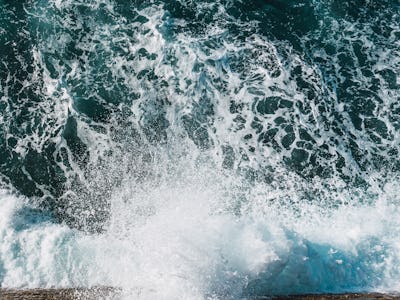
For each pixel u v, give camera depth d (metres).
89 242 7.18
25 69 9.24
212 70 9.11
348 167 8.38
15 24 9.73
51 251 7.01
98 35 9.58
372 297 6.44
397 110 8.97
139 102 8.85
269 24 9.94
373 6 10.34
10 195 8.03
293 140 8.55
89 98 8.88
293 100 8.91
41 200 8.02
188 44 9.36
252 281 6.50
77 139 8.55
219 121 8.68
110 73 9.13
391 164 8.46
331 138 8.63
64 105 8.80
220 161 8.35
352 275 6.86
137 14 9.81
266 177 8.22
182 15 9.88
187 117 8.70
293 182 8.19
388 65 9.48
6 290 6.54
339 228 7.53
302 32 9.91
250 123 8.66
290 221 7.67
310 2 10.30
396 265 7.02
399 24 10.09
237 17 9.98
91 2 9.89
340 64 9.49
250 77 9.10
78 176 8.28
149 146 8.52
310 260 6.73
